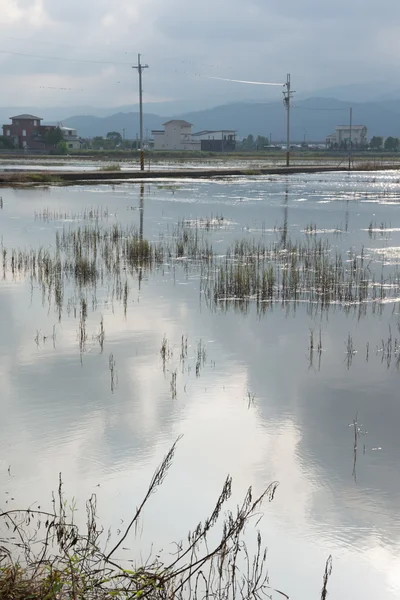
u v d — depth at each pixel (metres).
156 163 89.44
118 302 14.81
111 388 9.59
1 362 10.70
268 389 9.63
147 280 17.23
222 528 6.27
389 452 7.74
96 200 38.47
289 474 7.24
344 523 6.38
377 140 185.00
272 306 14.60
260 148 194.88
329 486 7.01
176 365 10.61
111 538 6.05
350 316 13.83
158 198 40.31
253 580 5.53
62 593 4.49
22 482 7.02
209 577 5.24
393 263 19.70
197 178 59.06
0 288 16.06
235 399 9.27
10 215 30.81
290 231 26.66
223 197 41.38
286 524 6.36
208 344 11.76
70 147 158.12
